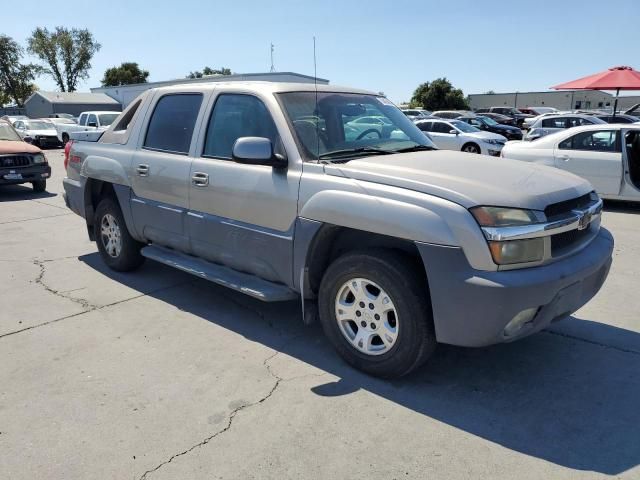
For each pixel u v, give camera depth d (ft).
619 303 15.62
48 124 95.55
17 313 15.05
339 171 11.26
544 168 12.37
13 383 11.25
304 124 12.48
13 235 24.80
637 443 9.16
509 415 10.01
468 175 10.69
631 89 49.52
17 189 39.93
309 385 11.07
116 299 16.10
